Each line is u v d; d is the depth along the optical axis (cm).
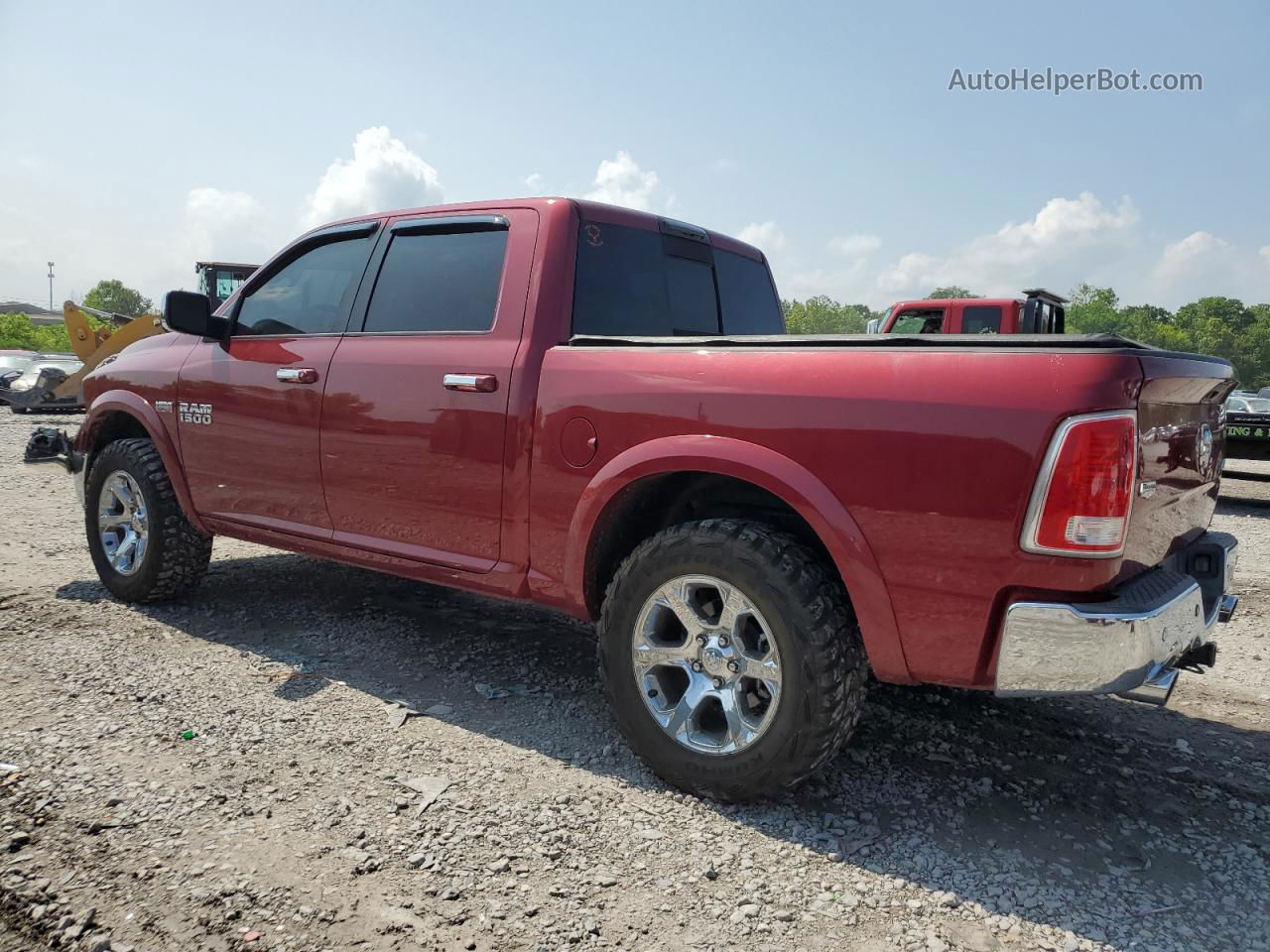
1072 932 217
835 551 249
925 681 248
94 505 469
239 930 207
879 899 229
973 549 232
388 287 373
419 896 223
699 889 231
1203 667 318
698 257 399
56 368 1959
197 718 323
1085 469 219
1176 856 254
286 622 442
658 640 287
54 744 297
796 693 253
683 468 274
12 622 425
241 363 410
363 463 362
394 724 325
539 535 314
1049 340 230
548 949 205
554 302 324
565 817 263
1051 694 228
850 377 251
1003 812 277
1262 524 916
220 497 423
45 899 216
